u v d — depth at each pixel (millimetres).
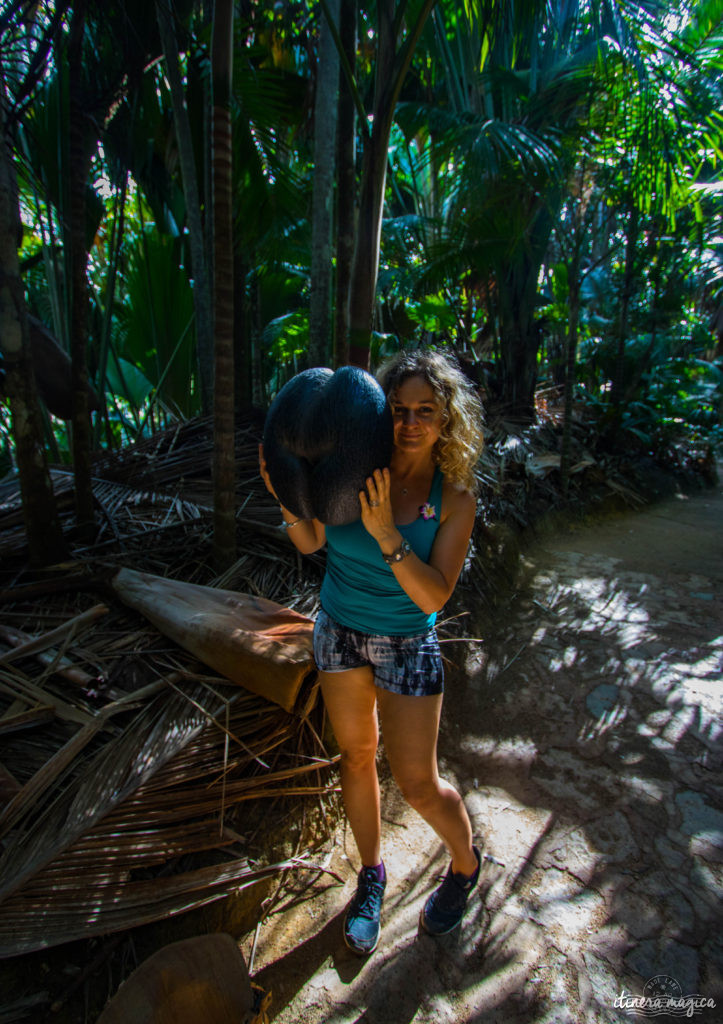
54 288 4359
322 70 3410
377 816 1541
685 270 6988
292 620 2119
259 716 1892
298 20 4551
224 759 1701
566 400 5348
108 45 3299
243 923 1579
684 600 3744
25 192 4066
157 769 1631
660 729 2461
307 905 1659
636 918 1625
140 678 1962
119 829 1521
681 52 3955
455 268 4754
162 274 5270
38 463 2320
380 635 1305
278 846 1755
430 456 1264
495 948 1552
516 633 3314
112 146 4004
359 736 1422
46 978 1319
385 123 2521
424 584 1185
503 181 4336
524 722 2531
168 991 1128
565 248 5164
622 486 6164
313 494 1170
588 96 4523
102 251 5961
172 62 3646
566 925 1610
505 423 6086
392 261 6113
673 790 2113
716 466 7938
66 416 3199
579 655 3070
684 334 9078
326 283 3719
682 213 6344
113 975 1354
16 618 2207
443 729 2459
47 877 1391
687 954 1522
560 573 4195
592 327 8258
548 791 2125
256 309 5719
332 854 1822
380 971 1493
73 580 2348
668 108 4262
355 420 1093
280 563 2705
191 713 1821
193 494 3320
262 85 3457
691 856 1823
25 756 1675
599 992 1438
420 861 1822
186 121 3869
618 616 3516
